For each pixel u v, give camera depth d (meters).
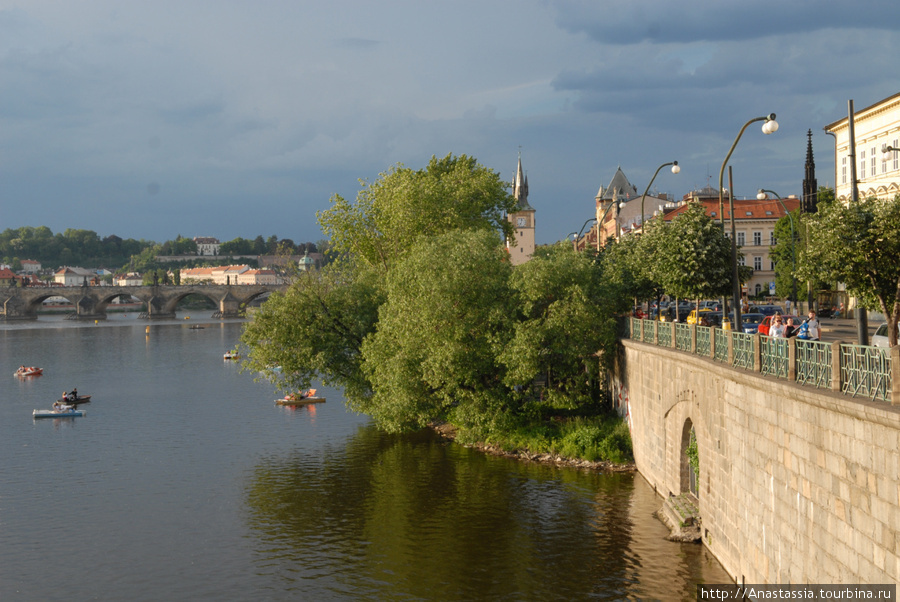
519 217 175.50
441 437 54.06
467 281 47.94
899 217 24.17
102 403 75.19
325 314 58.28
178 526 36.12
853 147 24.81
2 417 68.44
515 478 41.44
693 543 29.16
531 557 30.08
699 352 29.17
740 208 111.06
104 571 30.80
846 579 15.99
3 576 30.47
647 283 48.00
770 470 20.55
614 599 25.67
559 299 46.47
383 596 27.55
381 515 36.56
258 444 54.03
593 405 51.59
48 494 42.12
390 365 49.72
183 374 99.31
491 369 48.56
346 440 54.72
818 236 25.28
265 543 33.47
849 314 69.81
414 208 68.06
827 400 16.48
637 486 38.16
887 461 14.27
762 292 98.38
